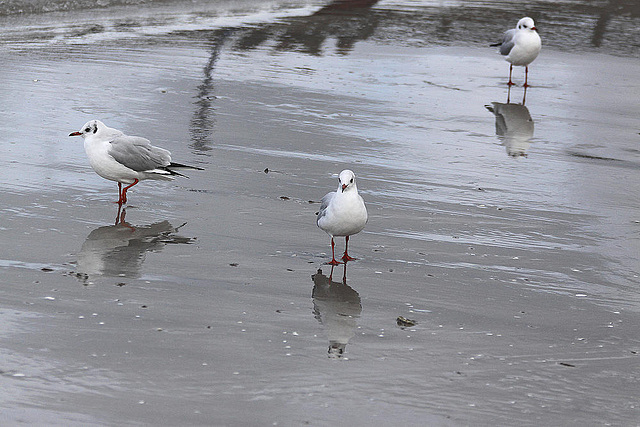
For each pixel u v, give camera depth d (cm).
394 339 988
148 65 2428
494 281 1184
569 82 2634
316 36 3062
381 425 799
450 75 2630
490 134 2020
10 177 1463
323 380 877
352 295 1106
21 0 3244
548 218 1471
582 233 1405
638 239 1390
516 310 1092
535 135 2038
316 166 1670
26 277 1083
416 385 880
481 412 835
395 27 3331
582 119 2214
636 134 2100
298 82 2380
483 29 3406
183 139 1773
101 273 1116
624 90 2566
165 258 1184
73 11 3216
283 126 1938
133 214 1348
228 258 1202
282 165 1658
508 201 1549
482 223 1423
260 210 1408
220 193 1473
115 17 3153
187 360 901
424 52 2941
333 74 2519
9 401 794
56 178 1487
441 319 1052
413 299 1107
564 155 1888
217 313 1024
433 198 1534
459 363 936
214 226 1323
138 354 905
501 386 891
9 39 2625
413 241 1320
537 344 996
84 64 2373
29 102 1948
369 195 1522
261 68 2514
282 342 960
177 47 2705
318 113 2078
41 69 2273
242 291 1095
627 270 1252
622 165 1834
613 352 985
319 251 1257
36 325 954
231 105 2081
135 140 1371
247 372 883
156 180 1506
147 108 1989
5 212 1305
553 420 830
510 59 2553
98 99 2028
